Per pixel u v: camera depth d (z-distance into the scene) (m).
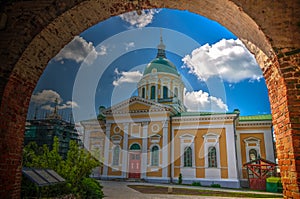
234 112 23.55
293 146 2.95
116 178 23.30
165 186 19.48
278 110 3.39
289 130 3.03
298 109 3.05
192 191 16.94
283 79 3.19
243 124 25.34
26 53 3.84
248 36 3.96
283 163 3.21
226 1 3.57
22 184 6.26
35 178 6.42
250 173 23.17
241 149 24.69
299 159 2.89
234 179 21.64
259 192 17.88
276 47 3.30
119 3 4.22
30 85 4.25
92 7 4.09
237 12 3.62
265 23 3.41
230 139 22.81
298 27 3.33
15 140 3.89
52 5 3.91
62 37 4.34
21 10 3.95
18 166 3.95
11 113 3.80
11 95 3.79
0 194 3.50
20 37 3.84
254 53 4.09
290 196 2.99
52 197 7.11
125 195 13.53
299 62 3.20
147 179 22.61
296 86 3.13
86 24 4.47
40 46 4.05
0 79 3.68
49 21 3.88
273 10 3.45
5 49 3.80
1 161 3.55
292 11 3.41
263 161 21.41
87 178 10.39
